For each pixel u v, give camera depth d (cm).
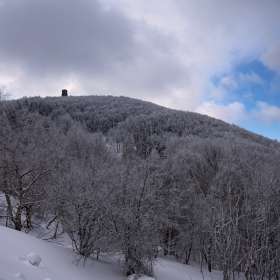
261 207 545
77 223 773
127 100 11506
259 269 526
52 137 1040
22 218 1111
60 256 664
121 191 765
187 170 1769
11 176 930
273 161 1192
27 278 391
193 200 1544
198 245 1666
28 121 932
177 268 1148
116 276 704
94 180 805
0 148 859
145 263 738
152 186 788
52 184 987
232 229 542
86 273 622
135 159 841
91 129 6519
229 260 529
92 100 10044
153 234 766
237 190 690
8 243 573
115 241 730
